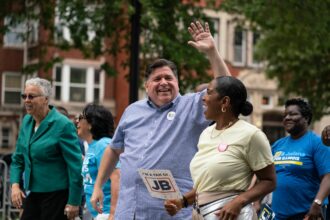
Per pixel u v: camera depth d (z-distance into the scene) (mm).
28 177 8703
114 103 41781
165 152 6836
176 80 7078
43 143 8602
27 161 8719
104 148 8438
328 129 8289
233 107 6055
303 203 8445
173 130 6906
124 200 7004
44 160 8641
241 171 5914
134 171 6938
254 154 5895
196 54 23094
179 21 23469
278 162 8594
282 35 28453
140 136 7035
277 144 8836
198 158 6090
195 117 6855
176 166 6824
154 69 7062
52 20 24266
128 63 24328
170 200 6387
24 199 8945
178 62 22734
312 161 8430
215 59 6891
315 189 8461
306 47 25938
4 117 41406
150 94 7062
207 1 24938
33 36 30281
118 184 7961
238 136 5938
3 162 15195
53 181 8656
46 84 8734
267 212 6980
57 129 8609
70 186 8578
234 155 5906
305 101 8625
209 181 5949
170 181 6430
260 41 31500
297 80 32906
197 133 6875
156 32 23047
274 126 46469
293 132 8586
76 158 8609
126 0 22391
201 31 6984
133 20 15828
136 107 7219
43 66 25219
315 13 19312
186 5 23891
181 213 6801
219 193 5922
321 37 19797
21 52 41656
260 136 5914
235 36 43844
